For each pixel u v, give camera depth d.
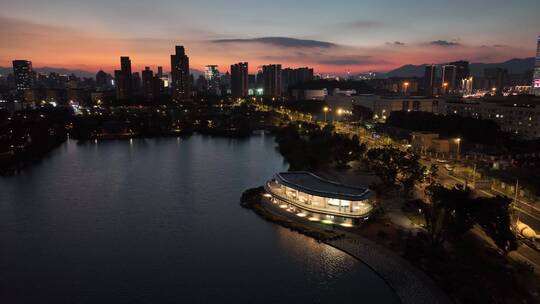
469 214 98.50
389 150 167.38
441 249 95.75
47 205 153.62
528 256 95.19
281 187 144.38
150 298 89.75
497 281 82.31
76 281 97.00
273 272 99.81
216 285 94.75
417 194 145.75
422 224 113.69
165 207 149.62
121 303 88.06
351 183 167.25
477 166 190.75
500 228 92.88
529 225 114.88
